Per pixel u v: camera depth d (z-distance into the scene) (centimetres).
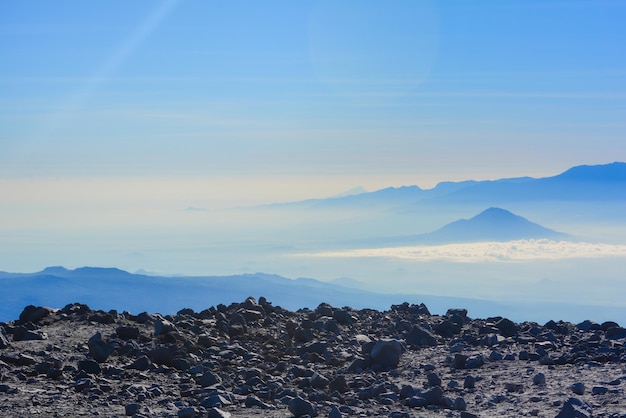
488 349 2036
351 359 1964
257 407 1475
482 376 1692
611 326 2281
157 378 1761
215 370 1822
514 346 2048
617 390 1429
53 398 1541
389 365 1880
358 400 1520
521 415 1307
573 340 2120
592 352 1873
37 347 2038
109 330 2253
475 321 2508
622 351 1873
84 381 1662
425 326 2400
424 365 1855
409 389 1536
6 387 1614
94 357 1912
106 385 1652
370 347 2016
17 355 1927
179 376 1784
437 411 1397
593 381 1548
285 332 2295
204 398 1520
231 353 1986
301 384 1689
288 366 1892
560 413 1236
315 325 2320
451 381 1630
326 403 1477
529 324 2411
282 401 1509
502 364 1816
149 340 2116
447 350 2059
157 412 1423
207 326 2338
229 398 1539
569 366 1739
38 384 1683
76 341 2130
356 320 2481
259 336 2212
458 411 1384
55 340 2141
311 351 2069
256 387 1659
